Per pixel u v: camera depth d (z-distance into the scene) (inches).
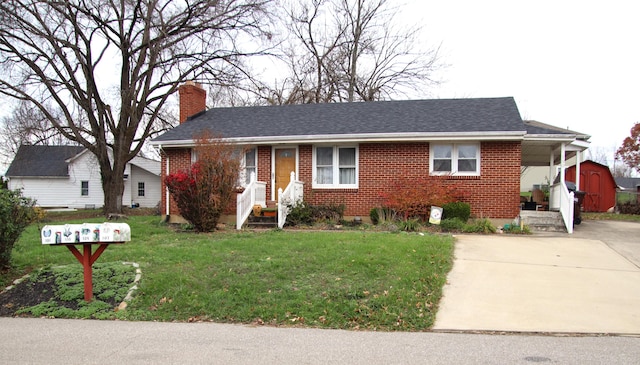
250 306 278.4
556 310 273.4
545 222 582.6
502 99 692.7
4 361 204.2
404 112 688.4
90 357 208.4
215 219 546.9
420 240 450.3
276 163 681.6
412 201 580.7
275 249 406.9
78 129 920.9
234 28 917.2
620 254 417.1
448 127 610.2
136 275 331.0
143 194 1515.7
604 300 290.5
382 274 327.6
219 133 625.6
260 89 1008.9
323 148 663.1
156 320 268.4
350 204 647.8
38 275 338.3
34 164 1541.6
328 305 274.7
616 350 213.0
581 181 982.4
